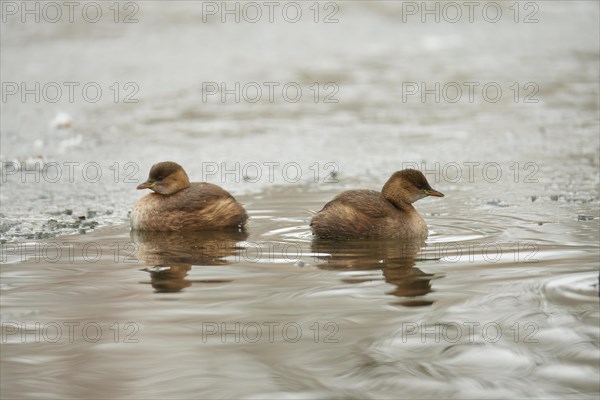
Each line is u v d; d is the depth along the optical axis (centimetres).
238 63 3425
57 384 894
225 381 900
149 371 923
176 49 3625
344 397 864
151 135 2438
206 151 2252
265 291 1162
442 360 941
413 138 2402
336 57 3553
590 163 2055
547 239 1405
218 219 1536
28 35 3778
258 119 2653
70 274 1253
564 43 3819
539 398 855
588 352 947
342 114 2720
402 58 3547
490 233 1461
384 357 947
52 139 2369
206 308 1101
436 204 1709
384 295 1138
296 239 1455
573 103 2820
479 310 1072
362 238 1448
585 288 1141
